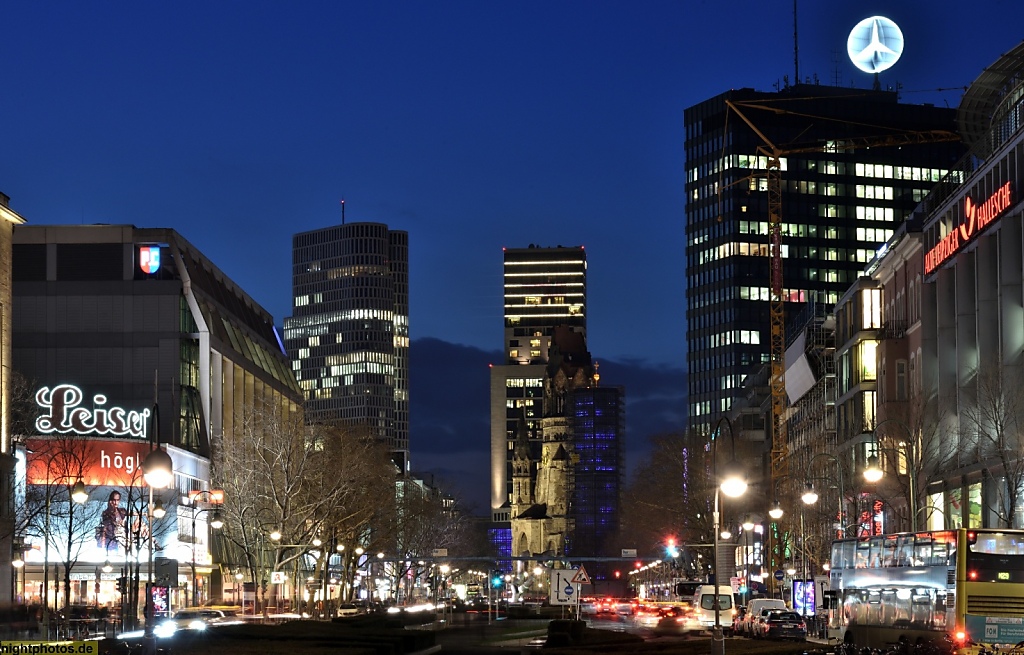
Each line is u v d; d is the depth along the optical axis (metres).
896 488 129.12
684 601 157.12
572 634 81.19
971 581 56.28
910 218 147.88
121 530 148.25
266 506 137.62
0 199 126.56
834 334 183.88
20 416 155.62
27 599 143.00
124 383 193.12
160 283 196.38
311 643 65.75
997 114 138.88
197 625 80.44
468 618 135.00
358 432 160.25
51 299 195.38
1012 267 116.44
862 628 69.00
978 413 114.50
